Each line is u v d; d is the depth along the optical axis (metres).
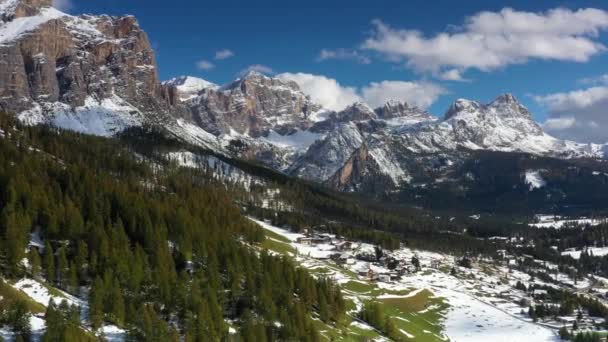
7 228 183.25
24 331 144.88
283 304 197.75
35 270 177.75
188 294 181.12
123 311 164.25
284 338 179.50
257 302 192.38
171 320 174.50
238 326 183.25
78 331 147.75
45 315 149.62
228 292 195.88
